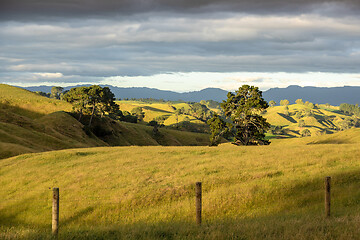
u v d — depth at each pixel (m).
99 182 22.78
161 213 16.28
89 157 33.91
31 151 50.56
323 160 24.44
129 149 39.84
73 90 125.00
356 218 11.20
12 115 78.50
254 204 16.48
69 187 22.31
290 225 10.75
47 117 93.56
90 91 108.44
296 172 21.27
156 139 138.75
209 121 70.88
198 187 12.07
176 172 23.88
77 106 107.69
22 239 10.52
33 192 21.84
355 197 15.58
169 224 13.48
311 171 21.08
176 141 143.12
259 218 13.82
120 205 17.94
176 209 16.50
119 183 22.11
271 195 17.27
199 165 25.89
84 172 26.09
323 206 14.84
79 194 20.48
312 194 16.70
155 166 26.75
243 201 16.73
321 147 32.94
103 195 19.72
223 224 12.36
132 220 15.79
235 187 18.67
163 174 23.67
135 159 31.05
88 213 17.33
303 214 13.76
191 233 10.88
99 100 111.62
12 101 119.62
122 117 175.88
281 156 27.64
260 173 21.47
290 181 18.89
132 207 17.66
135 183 21.64
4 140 55.78
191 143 149.25
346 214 12.77
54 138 69.56
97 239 10.95
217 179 20.91
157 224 13.48
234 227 11.05
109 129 112.81
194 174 22.92
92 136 98.06
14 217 18.06
